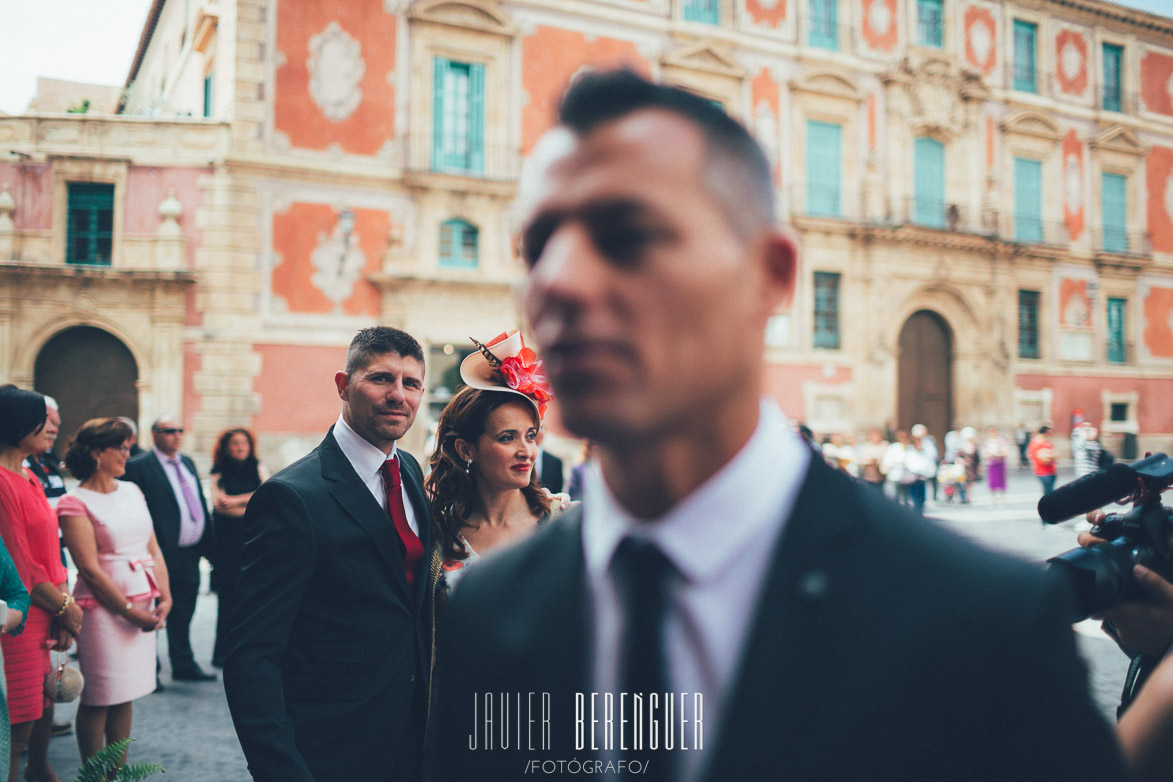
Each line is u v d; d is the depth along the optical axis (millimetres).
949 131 20406
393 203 15555
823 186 19172
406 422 2260
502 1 16328
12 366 14000
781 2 18844
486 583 725
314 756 1956
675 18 17688
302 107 14961
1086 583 979
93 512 3639
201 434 14375
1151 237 23234
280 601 1963
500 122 16297
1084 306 22312
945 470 14555
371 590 2092
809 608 510
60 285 14172
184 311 14484
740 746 497
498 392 2570
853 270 19266
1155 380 23234
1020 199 21547
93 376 14633
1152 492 1117
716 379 462
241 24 14508
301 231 14977
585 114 460
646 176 435
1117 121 22734
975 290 20688
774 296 501
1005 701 486
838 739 484
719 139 464
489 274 16047
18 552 3135
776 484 542
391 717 2064
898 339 20188
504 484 2562
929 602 504
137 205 14516
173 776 3639
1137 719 653
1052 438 21422
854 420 19031
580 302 429
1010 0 21375
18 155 14242
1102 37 22719
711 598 535
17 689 3092
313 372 14953
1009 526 11102
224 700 4691
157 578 3887
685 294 434
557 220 457
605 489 589
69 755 3953
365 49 15367
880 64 19797
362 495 2172
